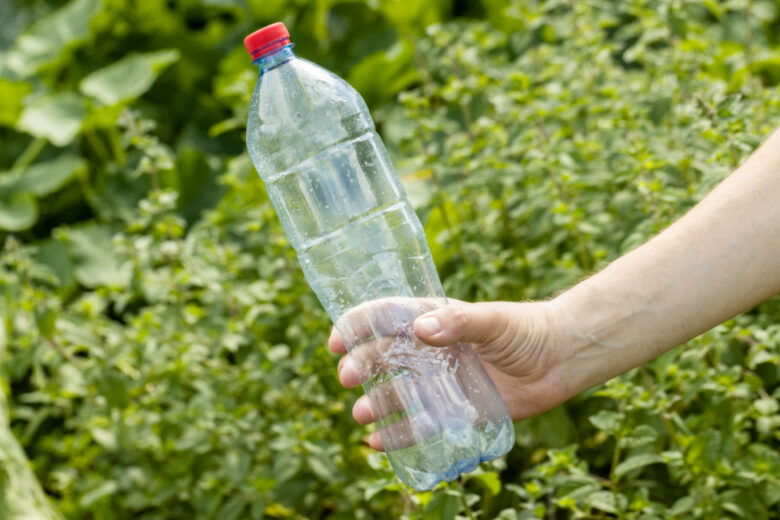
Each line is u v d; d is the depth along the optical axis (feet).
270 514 5.16
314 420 5.25
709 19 8.07
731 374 4.36
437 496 4.16
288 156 4.17
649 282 3.76
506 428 3.88
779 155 3.65
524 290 5.42
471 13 9.33
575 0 5.98
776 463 4.23
